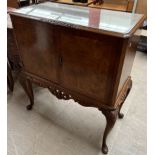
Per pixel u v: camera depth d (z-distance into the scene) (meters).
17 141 1.46
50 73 1.30
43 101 1.87
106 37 0.88
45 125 1.60
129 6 2.57
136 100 1.89
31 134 1.52
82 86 1.17
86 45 0.98
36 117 1.68
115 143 1.44
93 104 1.19
